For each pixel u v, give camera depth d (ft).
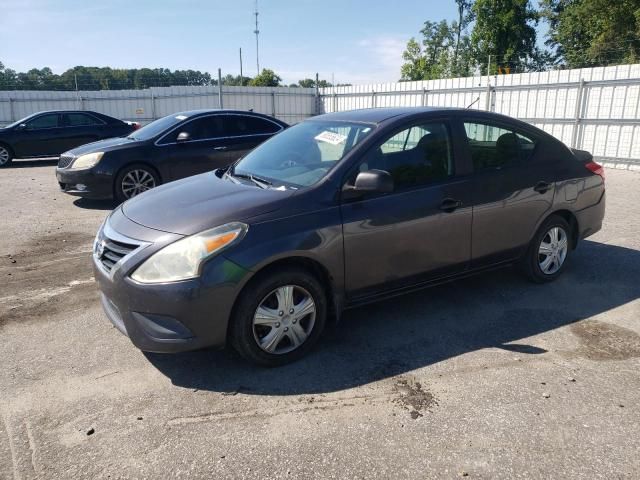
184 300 10.05
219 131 29.58
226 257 10.27
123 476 8.15
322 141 13.38
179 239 10.34
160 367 11.43
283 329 11.20
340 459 8.47
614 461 8.38
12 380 10.92
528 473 8.13
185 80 82.64
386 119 13.16
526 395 10.24
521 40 116.98
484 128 14.34
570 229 16.35
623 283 16.21
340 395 10.32
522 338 12.68
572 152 16.44
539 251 15.61
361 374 11.10
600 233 22.00
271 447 8.79
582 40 110.42
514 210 14.46
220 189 12.54
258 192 11.85
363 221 11.76
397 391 10.44
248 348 10.84
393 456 8.53
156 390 10.55
